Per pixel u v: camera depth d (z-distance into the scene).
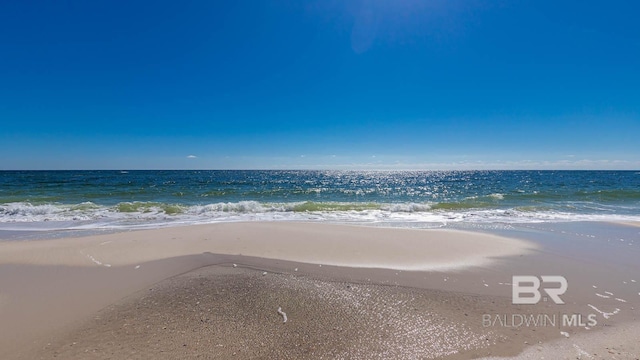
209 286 6.33
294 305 5.49
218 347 4.26
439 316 5.16
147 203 19.12
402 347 4.30
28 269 7.36
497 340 4.50
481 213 17.44
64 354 4.14
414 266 7.80
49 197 23.38
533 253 9.10
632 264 8.11
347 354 4.12
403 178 77.31
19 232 12.07
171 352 4.14
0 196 23.95
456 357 4.12
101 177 59.44
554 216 16.53
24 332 4.67
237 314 5.16
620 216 16.64
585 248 9.74
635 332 4.74
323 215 16.55
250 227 12.14
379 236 10.86
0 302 5.65
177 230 11.55
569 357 4.14
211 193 29.39
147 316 5.10
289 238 10.45
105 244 9.49
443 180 64.50
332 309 5.36
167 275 7.03
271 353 4.13
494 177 78.06
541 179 63.97
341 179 71.88
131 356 4.07
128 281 6.67
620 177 72.69
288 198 27.00
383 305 5.52
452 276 7.11
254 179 67.81
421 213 17.36
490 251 9.23
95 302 5.65
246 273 7.15
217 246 9.41
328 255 8.64
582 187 39.12
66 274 7.07
